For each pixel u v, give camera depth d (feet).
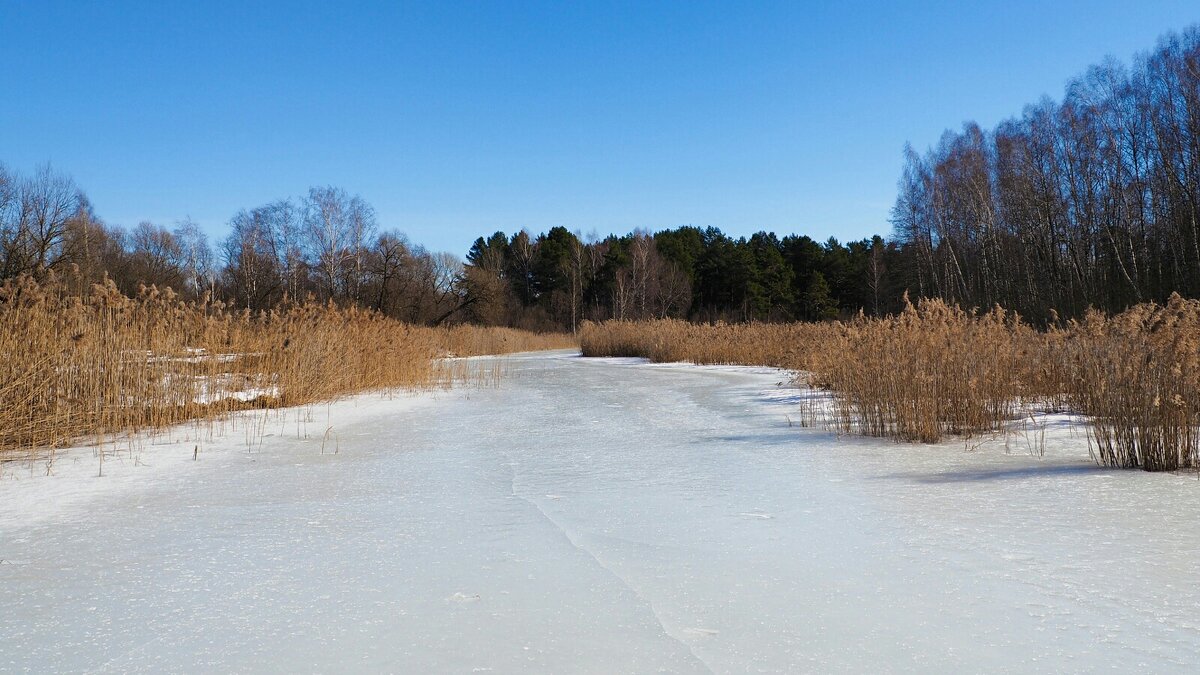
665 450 26.11
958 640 9.83
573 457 24.89
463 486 20.52
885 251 188.24
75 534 16.01
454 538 15.33
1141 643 9.59
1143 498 17.40
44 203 107.04
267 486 20.77
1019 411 31.40
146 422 32.22
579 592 12.02
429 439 29.27
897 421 28.37
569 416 36.52
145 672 9.39
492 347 131.75
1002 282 119.96
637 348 104.17
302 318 47.75
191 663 9.63
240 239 148.25
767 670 9.08
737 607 11.23
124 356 31.94
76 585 12.80
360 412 38.88
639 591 12.01
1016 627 10.20
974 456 23.77
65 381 29.01
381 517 17.20
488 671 9.21
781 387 48.42
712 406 39.99
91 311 32.63
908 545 14.17
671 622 10.71
